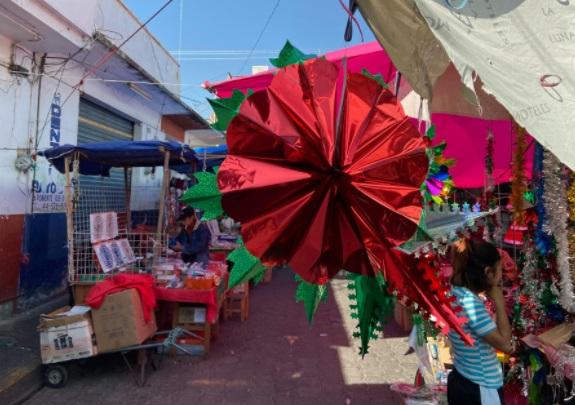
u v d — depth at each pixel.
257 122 1.29
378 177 1.33
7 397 3.37
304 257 1.35
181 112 10.37
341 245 1.38
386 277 1.41
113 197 7.92
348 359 4.53
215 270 4.94
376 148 1.33
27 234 5.49
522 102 1.44
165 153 4.77
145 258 4.86
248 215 1.31
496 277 2.11
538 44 1.59
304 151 1.33
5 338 4.45
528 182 2.67
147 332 3.97
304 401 3.62
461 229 1.38
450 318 1.45
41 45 5.44
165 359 4.44
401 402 3.60
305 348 4.84
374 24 1.98
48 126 5.90
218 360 4.45
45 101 5.84
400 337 5.23
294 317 6.08
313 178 1.34
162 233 5.12
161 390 3.75
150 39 9.28
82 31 5.51
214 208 1.29
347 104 1.35
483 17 1.65
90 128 7.39
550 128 1.39
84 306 4.02
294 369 4.26
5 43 5.12
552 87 1.48
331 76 1.35
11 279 5.26
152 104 9.54
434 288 1.42
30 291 5.57
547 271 2.46
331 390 3.82
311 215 1.35
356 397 3.69
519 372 2.75
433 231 1.33
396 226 1.31
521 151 2.70
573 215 2.04
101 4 7.05
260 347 4.86
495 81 1.47
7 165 5.18
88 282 4.43
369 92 1.35
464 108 3.10
